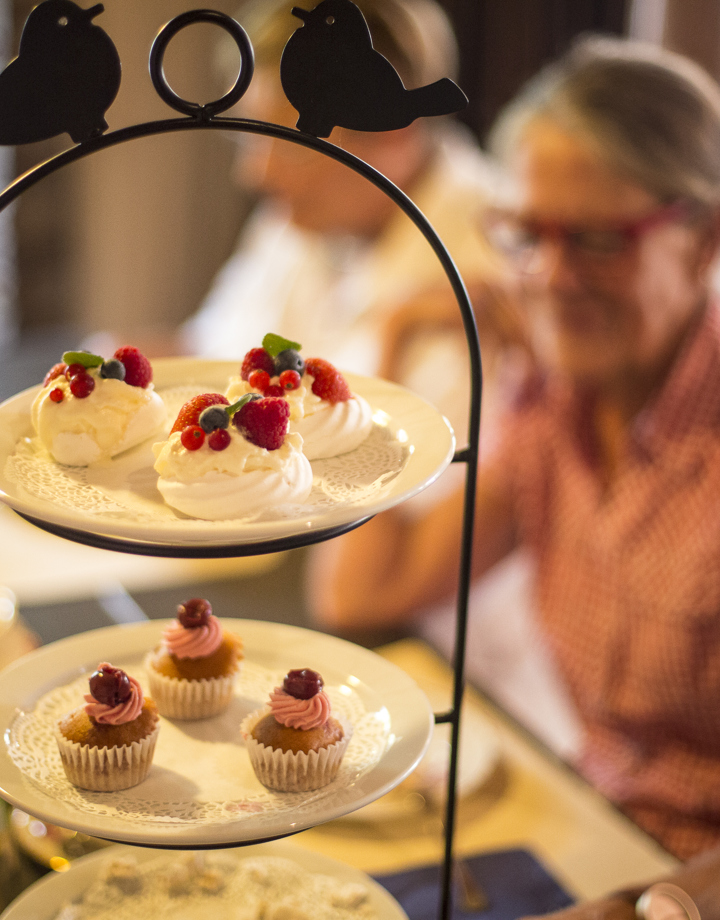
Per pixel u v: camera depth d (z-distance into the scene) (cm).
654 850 117
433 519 189
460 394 210
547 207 149
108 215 389
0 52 351
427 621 192
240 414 91
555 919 99
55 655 102
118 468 94
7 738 95
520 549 195
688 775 151
